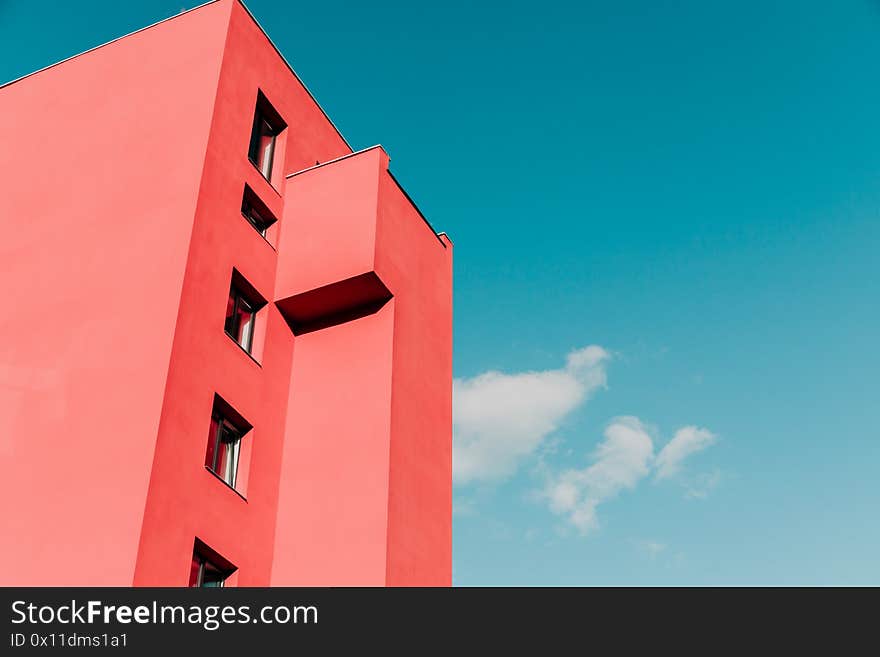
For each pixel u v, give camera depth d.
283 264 26.36
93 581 17.98
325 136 31.19
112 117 26.36
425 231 30.19
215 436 22.09
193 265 22.27
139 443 19.47
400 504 23.42
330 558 22.28
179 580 18.98
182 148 24.44
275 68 28.97
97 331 21.67
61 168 25.88
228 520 21.23
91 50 28.61
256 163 27.42
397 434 24.31
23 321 22.70
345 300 26.09
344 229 26.39
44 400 20.98
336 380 25.25
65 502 19.16
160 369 20.41
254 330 24.95
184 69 26.39
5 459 20.25
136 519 18.44
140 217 23.42
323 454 24.03
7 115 28.44
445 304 30.30
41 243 24.22
